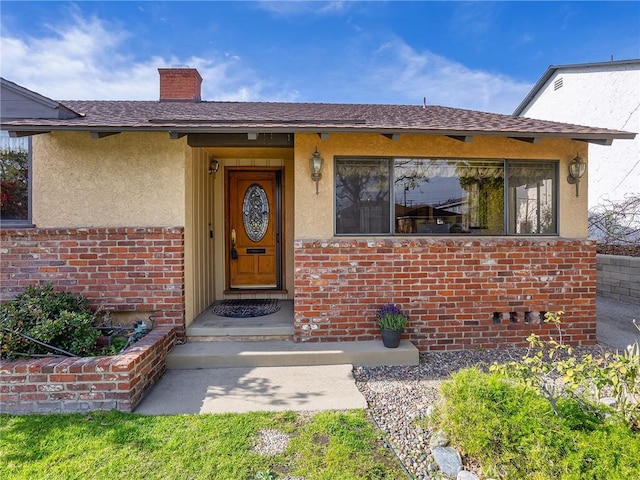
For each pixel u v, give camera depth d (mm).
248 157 7105
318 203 5238
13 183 5086
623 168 10094
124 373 3543
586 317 5480
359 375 4520
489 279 5371
